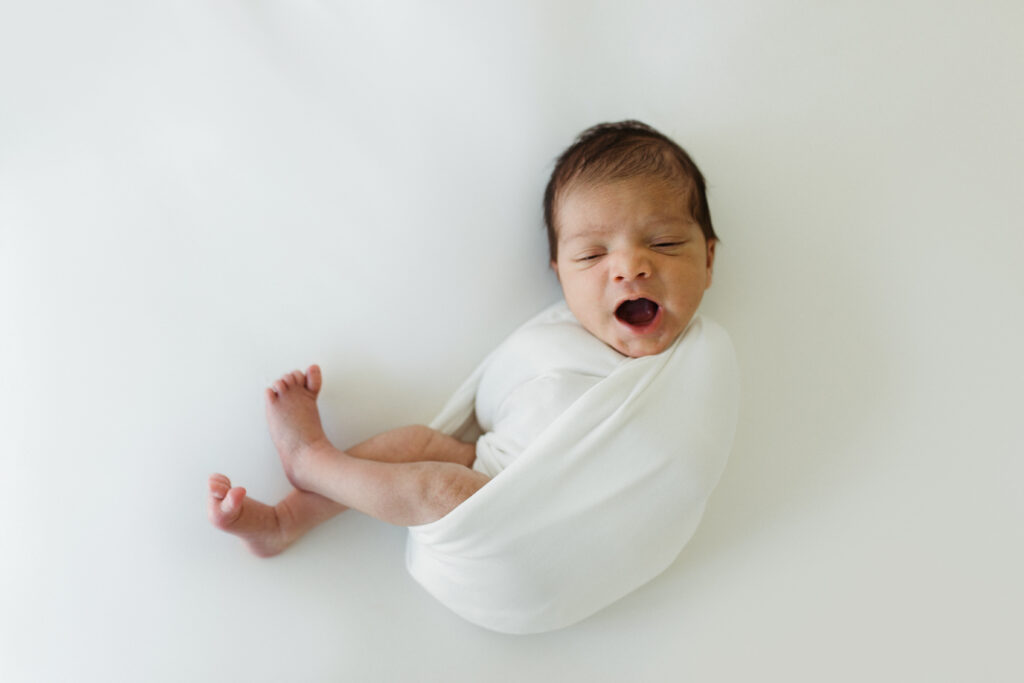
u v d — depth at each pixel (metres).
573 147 1.21
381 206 1.28
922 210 1.36
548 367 1.13
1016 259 1.35
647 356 1.11
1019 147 1.39
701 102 1.36
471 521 1.03
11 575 1.11
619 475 1.06
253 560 1.17
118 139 1.26
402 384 1.25
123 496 1.16
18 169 1.25
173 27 1.28
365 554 1.19
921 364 1.31
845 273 1.33
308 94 1.29
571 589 1.10
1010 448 1.28
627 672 1.17
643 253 1.09
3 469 1.15
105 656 1.10
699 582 1.22
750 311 1.31
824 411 1.29
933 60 1.40
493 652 1.16
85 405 1.18
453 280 1.28
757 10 1.39
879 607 1.22
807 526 1.25
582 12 1.35
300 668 1.13
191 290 1.23
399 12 1.32
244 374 1.22
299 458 1.14
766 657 1.19
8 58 1.27
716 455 1.10
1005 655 1.20
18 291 1.21
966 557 1.24
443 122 1.30
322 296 1.25
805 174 1.36
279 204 1.26
